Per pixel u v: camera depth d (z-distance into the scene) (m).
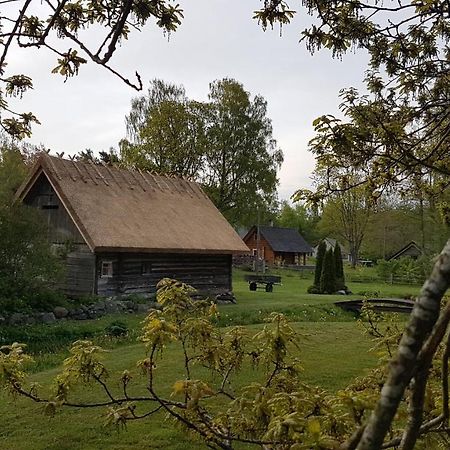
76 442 6.57
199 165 43.50
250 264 54.03
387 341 3.20
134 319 16.72
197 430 2.71
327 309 20.42
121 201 20.91
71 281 19.14
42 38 3.28
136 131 43.81
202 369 9.36
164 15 3.88
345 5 4.34
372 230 50.66
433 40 4.77
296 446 1.97
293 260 64.75
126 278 19.67
